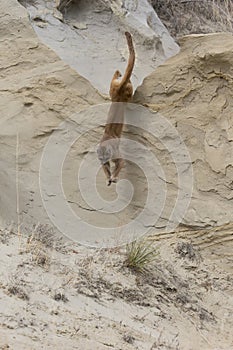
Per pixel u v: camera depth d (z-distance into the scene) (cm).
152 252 2639
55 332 1998
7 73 3162
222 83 2806
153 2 4334
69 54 3250
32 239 2516
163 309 2430
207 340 2369
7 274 2220
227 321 2561
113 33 3459
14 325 1958
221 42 2797
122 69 3262
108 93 3014
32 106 3045
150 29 3469
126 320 2248
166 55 3512
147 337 2184
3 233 2527
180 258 2756
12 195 2827
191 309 2523
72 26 3416
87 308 2219
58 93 3025
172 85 2862
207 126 2834
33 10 3384
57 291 2234
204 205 2817
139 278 2534
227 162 2797
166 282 2584
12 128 3023
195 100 2850
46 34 3309
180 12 4356
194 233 2822
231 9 4469
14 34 3216
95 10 3503
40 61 3141
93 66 3231
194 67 2838
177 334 2308
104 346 2006
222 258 2783
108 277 2464
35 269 2316
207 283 2697
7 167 2944
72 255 2588
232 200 2798
